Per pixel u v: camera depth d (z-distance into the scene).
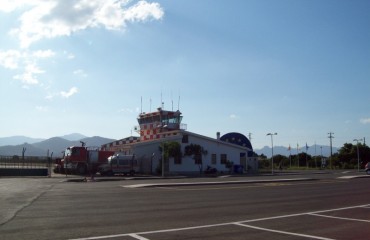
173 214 16.36
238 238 11.62
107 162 55.28
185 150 64.06
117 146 68.06
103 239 11.20
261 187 32.00
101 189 28.33
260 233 12.45
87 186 31.30
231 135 76.50
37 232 12.05
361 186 33.72
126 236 11.65
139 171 59.16
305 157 117.50
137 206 18.77
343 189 30.48
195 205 19.56
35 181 37.97
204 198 22.97
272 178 46.47
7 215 15.27
